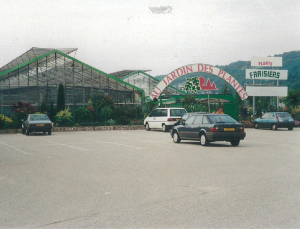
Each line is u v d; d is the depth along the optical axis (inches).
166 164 432.8
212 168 399.5
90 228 198.8
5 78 1419.8
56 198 268.8
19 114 1262.3
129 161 461.7
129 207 240.1
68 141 802.2
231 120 660.1
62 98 1376.7
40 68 1467.8
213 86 1487.5
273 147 629.9
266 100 1694.1
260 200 252.8
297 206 236.1
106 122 1363.2
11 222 212.2
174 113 1136.2
